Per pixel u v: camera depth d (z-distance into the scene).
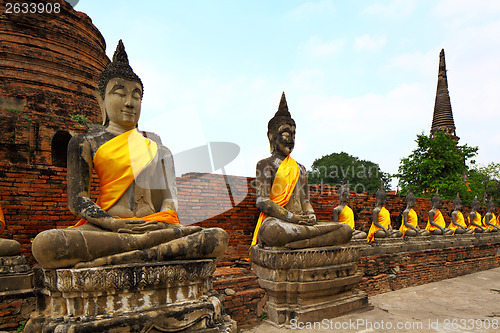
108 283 3.58
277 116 7.26
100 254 3.70
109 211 4.28
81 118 12.23
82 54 12.77
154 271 3.81
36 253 3.47
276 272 6.00
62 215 6.01
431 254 10.22
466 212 16.95
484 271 11.90
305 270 6.04
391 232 10.24
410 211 11.65
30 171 5.76
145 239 3.94
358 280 6.71
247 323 5.90
